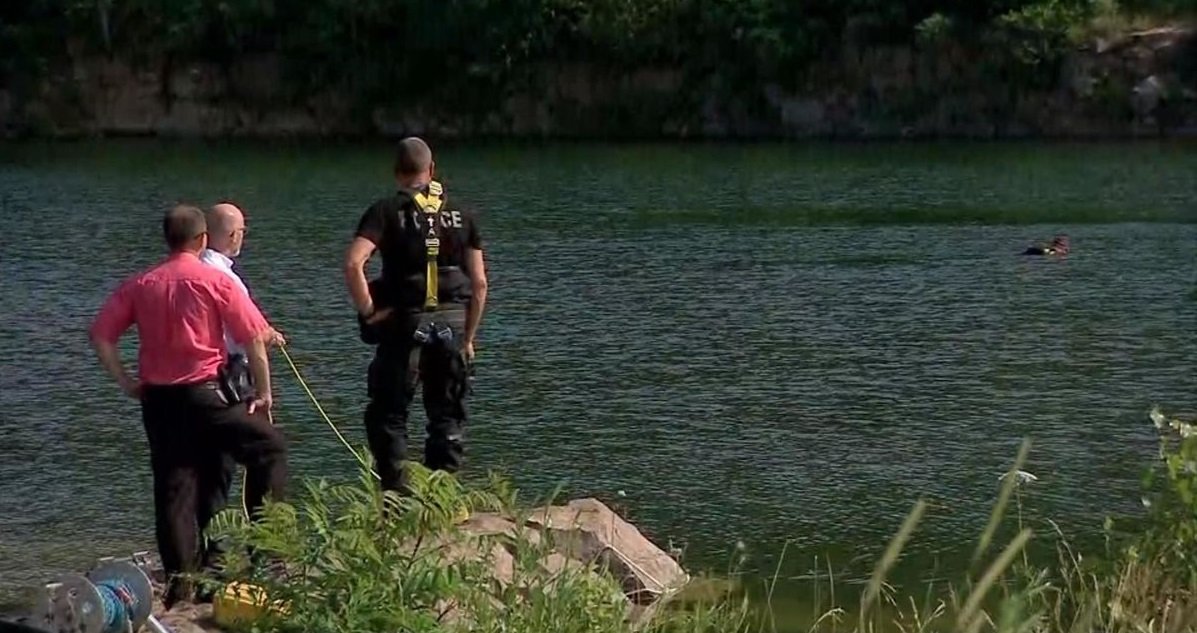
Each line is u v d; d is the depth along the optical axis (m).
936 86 100.12
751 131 103.19
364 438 22.38
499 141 101.19
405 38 107.00
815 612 14.85
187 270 13.11
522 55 105.25
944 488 19.66
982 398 24.98
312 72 107.75
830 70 101.56
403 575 11.26
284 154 88.88
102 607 11.56
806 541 17.45
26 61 107.50
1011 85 98.62
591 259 42.19
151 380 13.07
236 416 13.10
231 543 12.62
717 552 17.03
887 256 42.50
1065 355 28.52
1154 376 26.62
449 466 14.84
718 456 21.36
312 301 34.84
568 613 11.88
